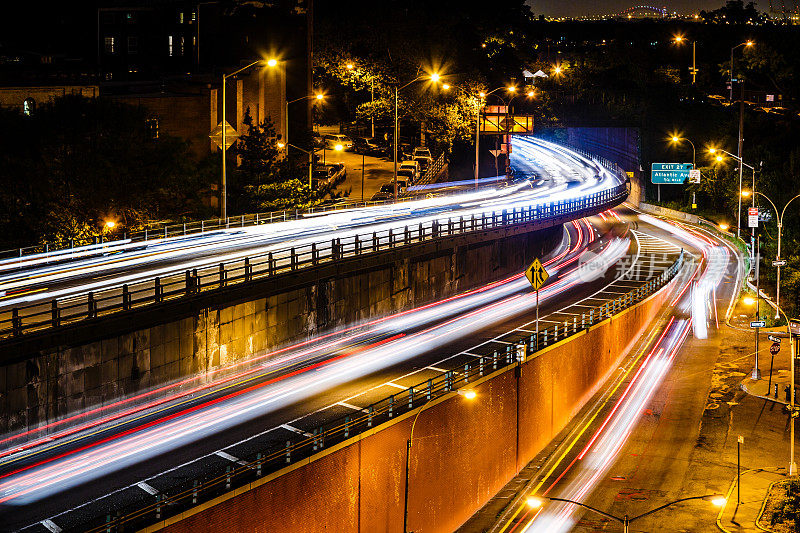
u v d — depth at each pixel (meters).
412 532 44.97
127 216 63.09
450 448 47.66
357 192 104.31
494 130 127.00
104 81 92.31
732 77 145.25
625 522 34.94
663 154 154.75
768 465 57.09
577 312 73.50
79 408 41.09
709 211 134.50
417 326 64.81
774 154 122.69
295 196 81.88
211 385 49.00
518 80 172.88
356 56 134.50
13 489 34.72
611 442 60.28
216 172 74.94
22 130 63.25
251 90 100.31
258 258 60.94
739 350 77.56
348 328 60.75
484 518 49.88
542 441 59.22
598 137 175.75
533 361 56.97
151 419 43.25
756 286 93.44
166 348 45.78
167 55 111.50
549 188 127.75
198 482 33.78
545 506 50.97
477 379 50.25
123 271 54.81
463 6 170.00
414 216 87.19
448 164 139.38
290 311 55.06
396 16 139.88
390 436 42.75
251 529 34.91
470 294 76.75
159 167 66.69
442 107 125.62
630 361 75.38
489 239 79.38
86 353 41.19
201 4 111.38
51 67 93.94
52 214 59.41
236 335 50.78
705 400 67.12
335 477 39.25
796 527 48.88
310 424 43.00
